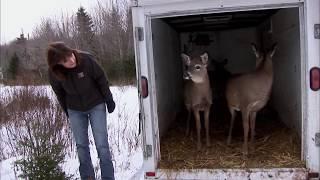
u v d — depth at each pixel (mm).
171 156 4590
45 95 8203
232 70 8148
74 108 4105
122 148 6402
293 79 4793
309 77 3613
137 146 6430
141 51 3854
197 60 4953
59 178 4238
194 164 4270
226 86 5113
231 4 3621
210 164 4266
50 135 5547
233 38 8078
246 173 3971
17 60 23766
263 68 4688
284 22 5066
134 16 3807
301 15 3604
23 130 6695
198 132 5004
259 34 7418
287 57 5023
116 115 8711
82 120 4188
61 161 4570
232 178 4004
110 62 23000
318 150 3740
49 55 3674
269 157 4398
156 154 4125
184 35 7910
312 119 3689
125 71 21656
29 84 9289
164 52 5391
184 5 3682
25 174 4262
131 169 5371
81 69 3850
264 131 5547
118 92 13406
